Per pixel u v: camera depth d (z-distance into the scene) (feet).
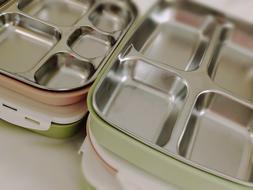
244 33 1.60
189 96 1.22
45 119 1.24
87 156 1.26
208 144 1.25
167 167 1.00
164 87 1.36
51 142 1.38
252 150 1.26
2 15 1.44
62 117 1.22
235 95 1.27
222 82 1.46
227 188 0.95
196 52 1.54
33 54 1.41
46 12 1.59
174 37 1.61
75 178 1.30
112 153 1.13
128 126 1.22
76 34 1.43
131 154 1.05
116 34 1.44
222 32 1.58
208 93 1.27
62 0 1.65
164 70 1.31
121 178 1.16
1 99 1.24
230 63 1.56
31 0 1.58
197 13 1.64
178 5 1.65
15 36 1.47
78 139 1.40
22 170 1.29
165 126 1.25
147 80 1.37
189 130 1.22
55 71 1.34
